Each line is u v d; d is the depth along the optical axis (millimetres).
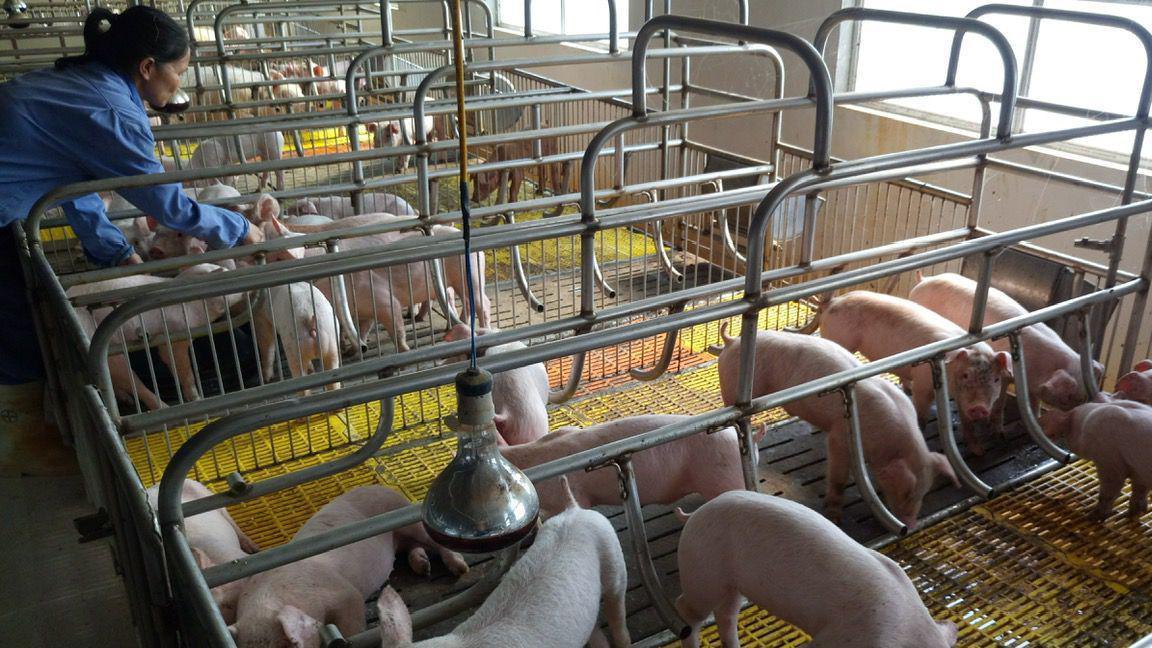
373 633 1834
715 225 4980
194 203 2871
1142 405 2732
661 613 2197
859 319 3443
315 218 4297
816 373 2910
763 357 3039
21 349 2998
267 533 2785
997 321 3297
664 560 2598
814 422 2951
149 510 1428
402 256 2010
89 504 3037
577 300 4555
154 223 3943
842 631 1792
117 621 2508
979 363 2945
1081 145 3971
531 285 4730
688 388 3713
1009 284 3660
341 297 3465
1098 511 2750
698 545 2053
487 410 1165
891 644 1746
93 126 2633
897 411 2689
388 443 3316
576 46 7336
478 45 4289
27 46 9180
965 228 3598
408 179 3924
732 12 5453
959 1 4289
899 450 2660
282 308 3336
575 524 1980
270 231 3438
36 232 2488
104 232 3094
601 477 2514
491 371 1837
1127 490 2928
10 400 3070
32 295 2678
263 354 3705
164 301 1818
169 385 3711
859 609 1789
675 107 5922
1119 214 2840
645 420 2588
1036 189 4008
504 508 1159
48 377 2885
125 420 1843
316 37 5984
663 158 4438
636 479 2527
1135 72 3740
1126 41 3734
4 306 2912
